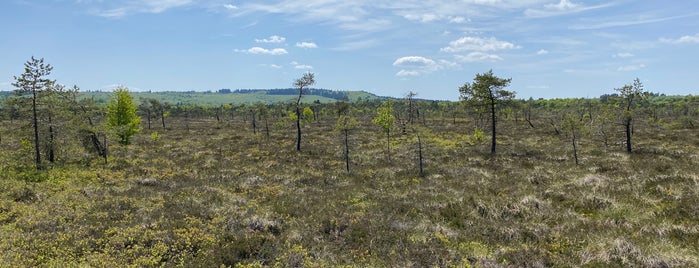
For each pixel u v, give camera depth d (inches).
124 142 1334.9
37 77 908.0
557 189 650.8
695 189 578.9
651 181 660.1
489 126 2187.5
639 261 362.0
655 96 5290.4
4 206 542.9
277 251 399.9
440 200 609.9
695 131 1653.5
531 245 417.7
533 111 3083.2
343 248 417.4
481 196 624.1
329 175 885.8
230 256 379.2
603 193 603.2
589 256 380.5
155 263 360.8
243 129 2343.8
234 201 613.0
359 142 1561.3
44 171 844.0
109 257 369.4
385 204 595.5
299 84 1390.3
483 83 1255.5
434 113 3459.6
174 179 829.2
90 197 630.5
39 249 386.0
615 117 1175.6
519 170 874.1
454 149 1306.6
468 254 399.5
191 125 2763.3
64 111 1026.1
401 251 400.5
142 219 494.9
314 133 2006.6
